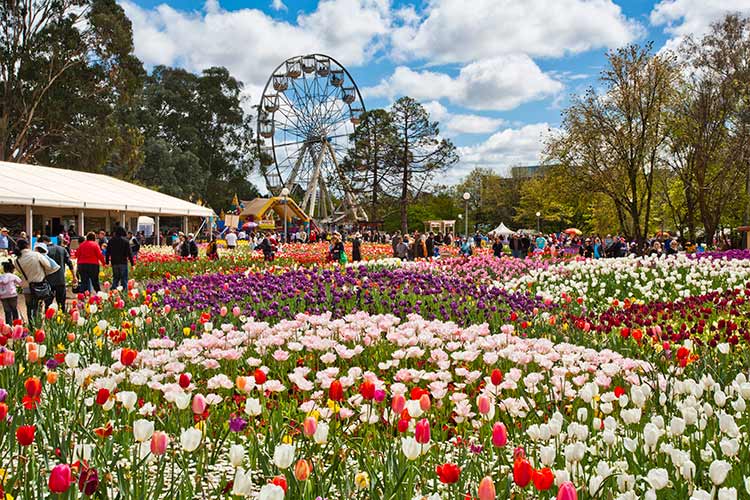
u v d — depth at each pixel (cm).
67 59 4591
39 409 392
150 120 7906
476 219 9450
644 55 3191
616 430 428
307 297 934
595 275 1488
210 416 421
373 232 5503
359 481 286
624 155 3288
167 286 1142
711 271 1410
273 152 6328
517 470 228
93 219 3912
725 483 325
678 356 504
